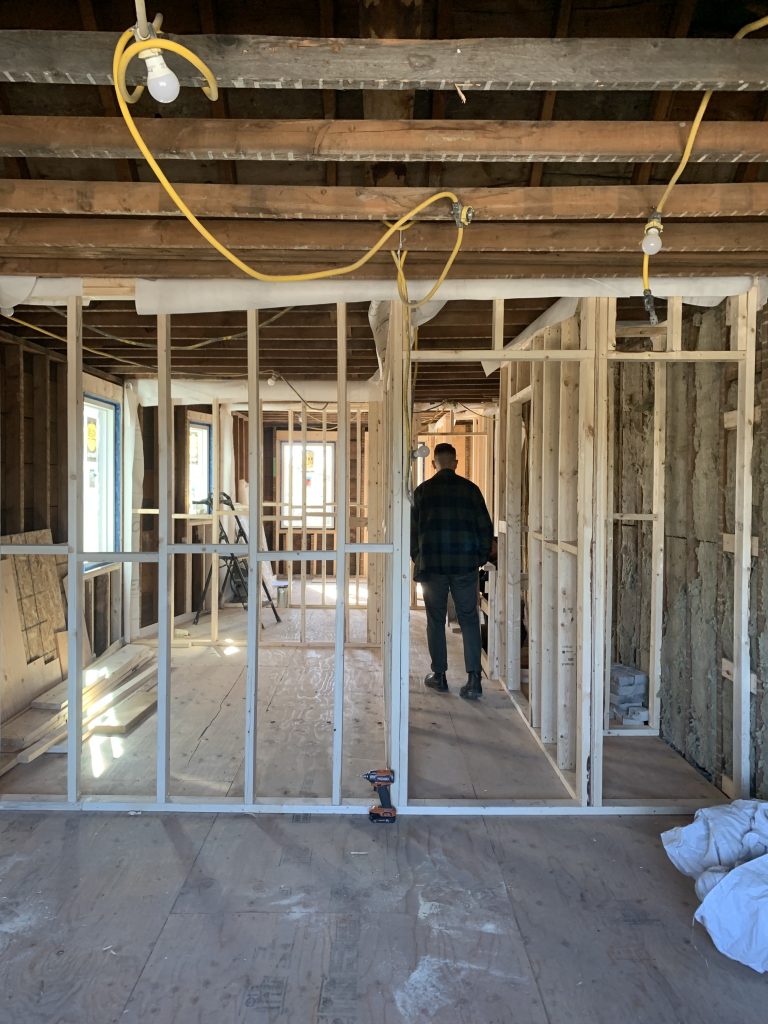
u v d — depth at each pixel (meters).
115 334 4.33
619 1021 1.84
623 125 1.80
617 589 4.53
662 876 2.53
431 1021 1.84
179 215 2.21
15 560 4.24
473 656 4.58
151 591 6.73
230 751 3.64
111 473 5.92
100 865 2.55
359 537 7.46
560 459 3.39
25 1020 1.82
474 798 3.10
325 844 2.73
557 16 1.95
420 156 1.84
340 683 3.01
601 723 3.02
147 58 1.38
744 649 2.96
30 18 1.95
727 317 3.13
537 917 2.28
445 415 8.42
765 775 2.90
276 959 2.06
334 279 2.86
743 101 2.16
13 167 2.33
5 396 4.32
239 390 6.29
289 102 2.16
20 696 3.96
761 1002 1.92
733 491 3.14
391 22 1.68
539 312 3.93
